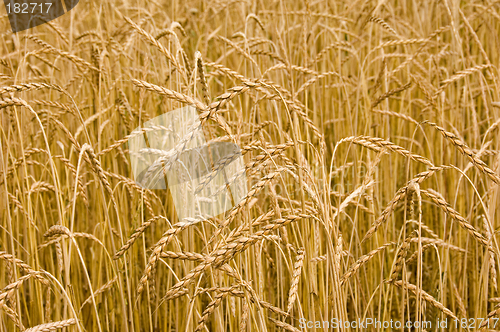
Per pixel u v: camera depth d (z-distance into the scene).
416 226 2.92
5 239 2.21
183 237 1.87
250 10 3.86
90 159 1.55
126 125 2.49
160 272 2.35
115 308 2.47
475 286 2.35
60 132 3.14
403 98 3.47
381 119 3.40
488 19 4.04
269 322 2.12
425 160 1.46
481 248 2.31
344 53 4.14
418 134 3.59
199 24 4.64
